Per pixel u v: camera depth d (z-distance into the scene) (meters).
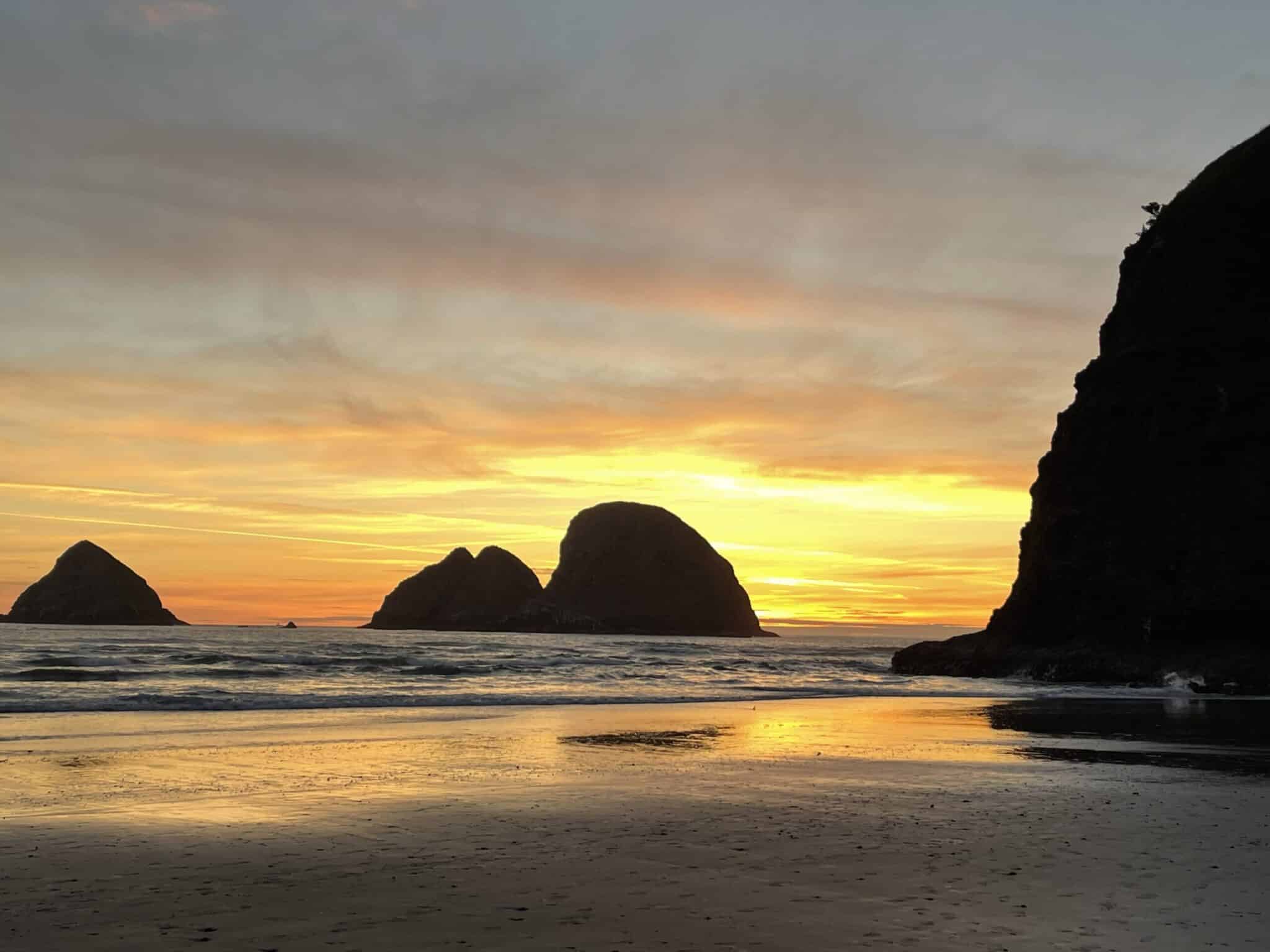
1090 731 22.75
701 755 17.05
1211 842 9.54
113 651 58.97
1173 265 51.78
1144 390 50.41
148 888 7.52
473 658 60.09
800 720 25.19
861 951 5.96
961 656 55.62
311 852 8.81
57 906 6.95
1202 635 45.34
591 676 46.69
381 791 12.43
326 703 27.45
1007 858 8.71
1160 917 6.74
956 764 15.97
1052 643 51.09
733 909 6.94
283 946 6.02
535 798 11.99
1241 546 45.28
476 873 8.05
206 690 31.34
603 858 8.63
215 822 10.23
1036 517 54.38
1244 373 48.16
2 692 27.64
